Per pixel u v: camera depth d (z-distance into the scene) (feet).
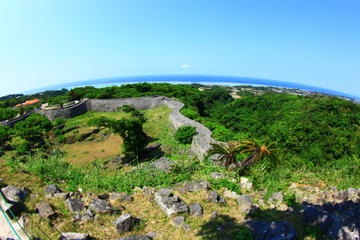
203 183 28.81
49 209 20.62
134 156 66.39
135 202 25.63
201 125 76.13
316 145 76.54
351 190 25.46
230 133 71.56
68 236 17.81
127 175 33.60
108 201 25.63
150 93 148.87
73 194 24.93
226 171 35.40
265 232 17.34
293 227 18.51
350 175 34.96
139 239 18.53
